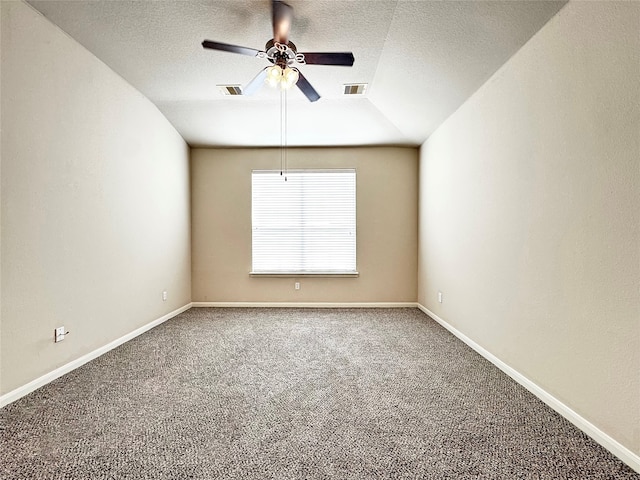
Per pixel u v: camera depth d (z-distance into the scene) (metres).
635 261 1.61
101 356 3.10
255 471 1.57
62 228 2.67
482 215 3.11
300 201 5.22
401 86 3.55
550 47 2.18
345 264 5.22
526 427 1.94
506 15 2.29
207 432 1.89
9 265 2.23
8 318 2.23
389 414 2.09
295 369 2.81
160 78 3.48
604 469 1.60
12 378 2.26
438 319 4.29
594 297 1.84
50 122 2.55
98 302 3.10
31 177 2.39
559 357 2.11
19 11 2.29
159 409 2.14
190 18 2.63
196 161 5.20
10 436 1.84
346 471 1.57
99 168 3.11
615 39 1.70
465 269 3.49
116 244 3.37
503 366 2.76
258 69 3.33
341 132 4.73
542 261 2.27
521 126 2.50
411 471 1.57
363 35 2.81
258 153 5.20
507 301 2.70
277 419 2.03
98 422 1.99
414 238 5.20
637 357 1.60
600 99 1.79
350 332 3.88
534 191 2.35
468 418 2.04
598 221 1.81
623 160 1.66
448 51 2.82
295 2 2.46
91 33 2.74
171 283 4.55
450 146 3.86
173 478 1.52
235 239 5.21
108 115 3.23
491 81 2.92
